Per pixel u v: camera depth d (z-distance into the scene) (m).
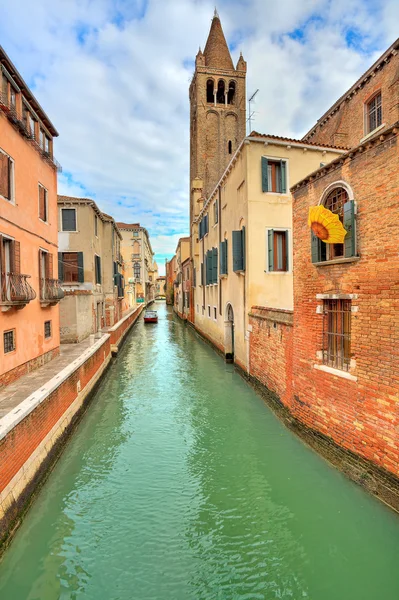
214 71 38.50
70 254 22.61
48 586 4.89
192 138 41.44
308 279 8.48
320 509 6.26
